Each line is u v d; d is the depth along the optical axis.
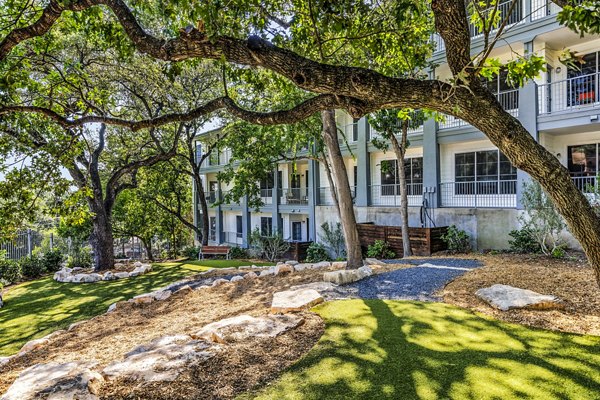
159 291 8.75
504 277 7.00
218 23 3.77
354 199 18.86
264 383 3.47
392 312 5.32
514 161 3.60
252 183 16.02
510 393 3.11
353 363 3.79
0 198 7.35
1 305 9.65
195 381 3.52
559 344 4.01
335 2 4.39
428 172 14.69
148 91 13.81
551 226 10.12
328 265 10.49
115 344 5.25
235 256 19.64
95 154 14.55
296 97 11.05
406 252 12.99
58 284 12.34
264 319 5.09
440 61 13.45
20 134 8.65
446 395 3.13
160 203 24.08
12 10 6.27
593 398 3.00
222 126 18.78
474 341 4.20
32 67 8.38
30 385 3.53
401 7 4.01
